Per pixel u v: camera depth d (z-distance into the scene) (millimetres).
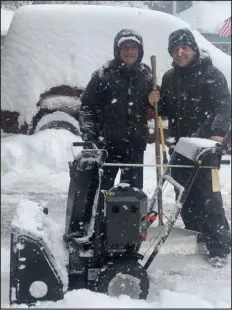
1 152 4590
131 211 2080
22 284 1960
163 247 2555
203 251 2682
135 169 2900
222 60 4594
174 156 2691
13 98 4660
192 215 2791
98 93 2789
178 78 2768
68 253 2139
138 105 2785
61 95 4625
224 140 2428
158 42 4668
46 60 4648
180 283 2391
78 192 2160
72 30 4719
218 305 1814
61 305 1576
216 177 2529
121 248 2115
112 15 4781
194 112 2768
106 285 2049
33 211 2275
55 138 4617
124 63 2725
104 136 2818
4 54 4785
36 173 4445
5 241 3057
